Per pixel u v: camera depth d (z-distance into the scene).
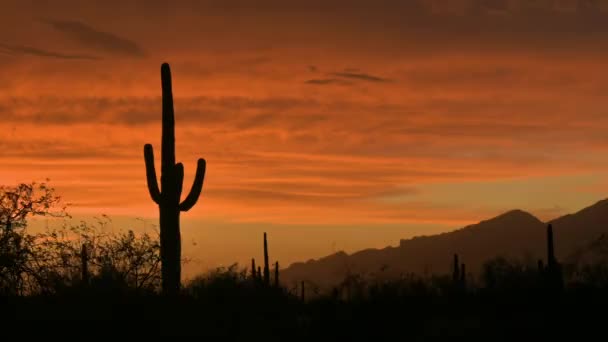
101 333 28.50
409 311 35.84
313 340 31.48
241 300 35.53
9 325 28.30
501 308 37.59
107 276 32.66
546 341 31.80
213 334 29.78
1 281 31.52
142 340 28.50
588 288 40.59
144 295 32.59
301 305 38.81
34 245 32.44
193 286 38.44
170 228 40.78
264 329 31.92
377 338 31.88
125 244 35.41
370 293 38.53
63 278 32.06
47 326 28.45
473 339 31.91
